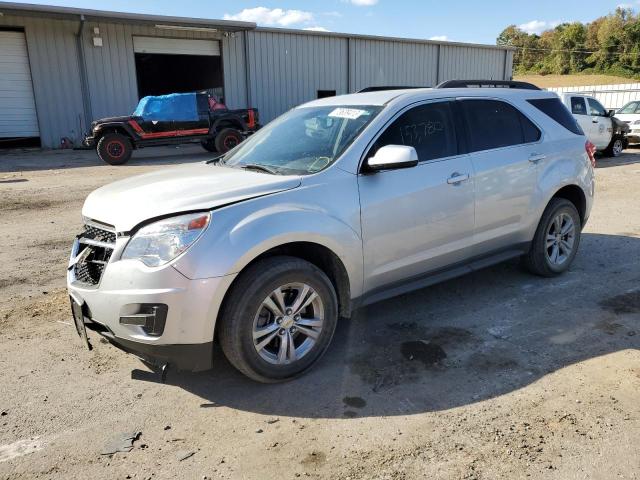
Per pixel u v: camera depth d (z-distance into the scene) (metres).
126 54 21.48
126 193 3.61
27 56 19.83
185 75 27.48
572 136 5.41
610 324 4.31
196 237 3.11
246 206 3.31
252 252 3.20
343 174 3.72
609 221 8.05
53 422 3.13
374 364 3.75
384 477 2.63
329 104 4.57
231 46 23.48
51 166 15.17
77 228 7.92
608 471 2.63
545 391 3.36
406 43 28.16
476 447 2.84
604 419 3.05
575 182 5.28
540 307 4.68
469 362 3.75
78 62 20.58
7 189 11.18
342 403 3.29
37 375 3.66
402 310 4.67
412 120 4.18
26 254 6.60
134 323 3.12
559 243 5.38
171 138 16.33
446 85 4.73
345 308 3.84
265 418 3.15
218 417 3.17
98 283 3.27
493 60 31.97
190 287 3.07
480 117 4.66
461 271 4.54
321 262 3.82
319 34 25.25
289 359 3.50
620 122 17.22
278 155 4.14
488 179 4.51
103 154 15.33
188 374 3.66
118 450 2.88
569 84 76.38
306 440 2.94
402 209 3.94
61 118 20.61
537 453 2.78
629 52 99.44
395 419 3.11
